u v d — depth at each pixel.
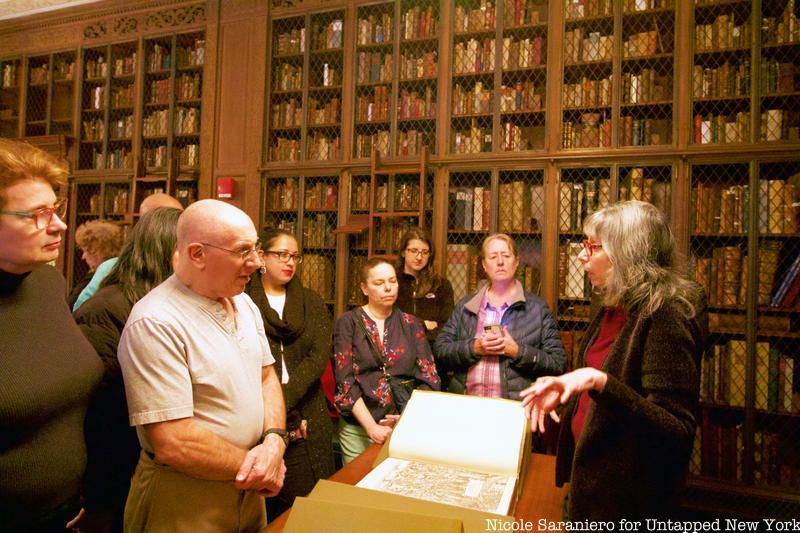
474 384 2.50
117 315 1.56
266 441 1.38
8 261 1.05
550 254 3.80
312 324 2.28
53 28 5.50
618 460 1.15
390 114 4.32
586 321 3.71
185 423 1.20
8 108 5.80
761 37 3.45
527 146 4.10
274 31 4.69
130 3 5.14
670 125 3.78
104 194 5.20
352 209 4.40
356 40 4.39
